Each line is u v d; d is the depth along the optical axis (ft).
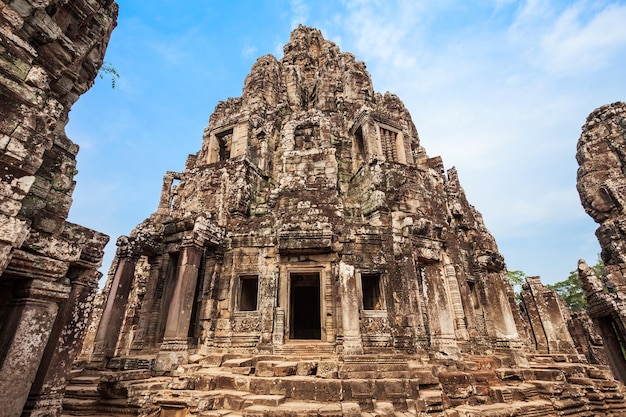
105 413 30.60
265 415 26.43
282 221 52.70
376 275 51.47
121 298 46.11
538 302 71.51
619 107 63.16
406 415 29.04
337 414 26.78
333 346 44.21
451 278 60.08
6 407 15.72
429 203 65.82
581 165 65.87
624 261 52.60
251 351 45.44
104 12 23.65
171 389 32.55
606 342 52.03
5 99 15.26
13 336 16.51
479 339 60.44
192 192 68.49
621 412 42.50
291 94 103.14
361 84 96.02
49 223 19.19
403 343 46.42
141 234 51.42
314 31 146.10
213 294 50.06
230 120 77.51
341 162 77.61
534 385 41.09
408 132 80.84
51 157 20.34
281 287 49.14
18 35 16.24
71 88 21.99
